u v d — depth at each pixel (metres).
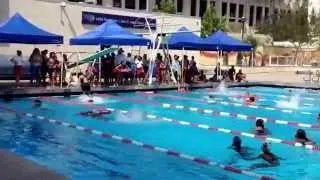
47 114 15.37
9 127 13.09
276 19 64.38
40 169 6.54
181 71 25.39
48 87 20.23
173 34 25.67
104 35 21.77
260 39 55.06
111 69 22.67
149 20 31.28
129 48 29.27
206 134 12.88
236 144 10.89
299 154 10.70
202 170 9.09
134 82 23.92
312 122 15.49
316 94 24.34
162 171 8.93
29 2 25.44
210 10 51.06
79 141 11.49
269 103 20.34
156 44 25.17
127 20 30.06
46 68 20.95
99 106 17.53
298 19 60.00
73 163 9.38
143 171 8.91
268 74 39.88
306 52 57.56
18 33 19.16
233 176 8.71
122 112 16.28
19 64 20.50
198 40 25.69
